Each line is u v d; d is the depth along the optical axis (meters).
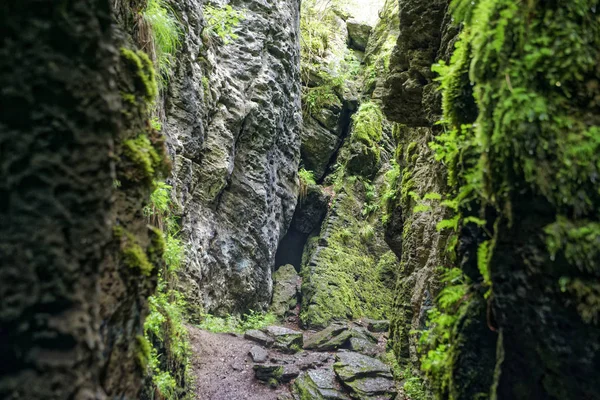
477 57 1.91
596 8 1.70
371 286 15.07
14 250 1.19
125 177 1.78
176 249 6.13
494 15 1.83
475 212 2.24
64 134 1.31
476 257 2.23
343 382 8.10
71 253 1.29
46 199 1.25
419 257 6.81
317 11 19.47
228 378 7.74
